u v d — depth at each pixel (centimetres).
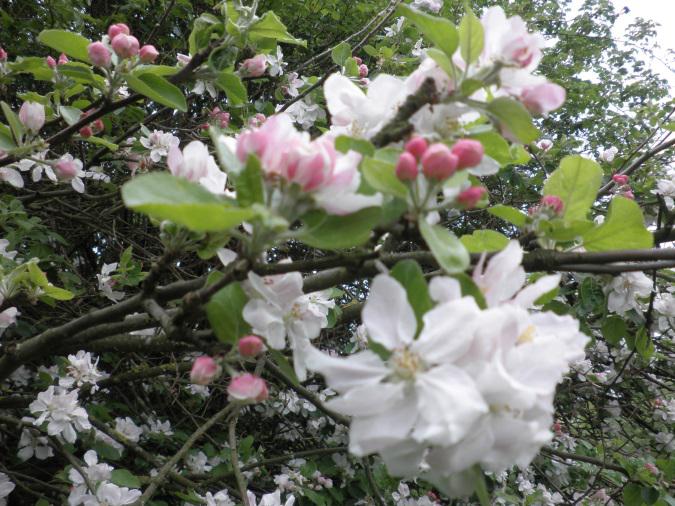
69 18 60
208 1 69
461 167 16
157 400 64
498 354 15
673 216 29
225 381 58
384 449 15
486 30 19
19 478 50
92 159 47
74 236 62
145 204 13
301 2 77
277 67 55
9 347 25
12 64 35
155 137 48
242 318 20
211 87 44
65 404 41
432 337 15
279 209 16
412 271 17
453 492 16
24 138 34
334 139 19
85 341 25
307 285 23
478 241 24
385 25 72
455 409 14
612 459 63
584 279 37
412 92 20
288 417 69
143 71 31
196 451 55
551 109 19
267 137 16
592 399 67
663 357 56
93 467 40
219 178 21
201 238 20
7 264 37
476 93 21
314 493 55
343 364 16
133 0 64
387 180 16
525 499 60
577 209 23
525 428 14
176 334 20
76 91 36
